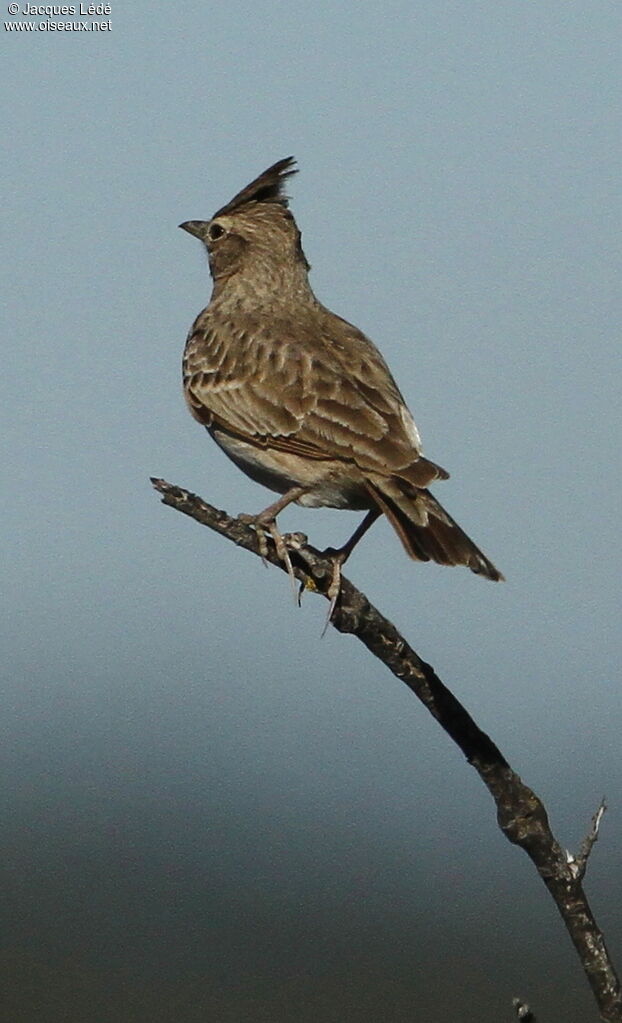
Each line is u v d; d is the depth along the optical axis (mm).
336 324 11211
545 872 7836
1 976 16453
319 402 10258
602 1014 7734
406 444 9992
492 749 7984
